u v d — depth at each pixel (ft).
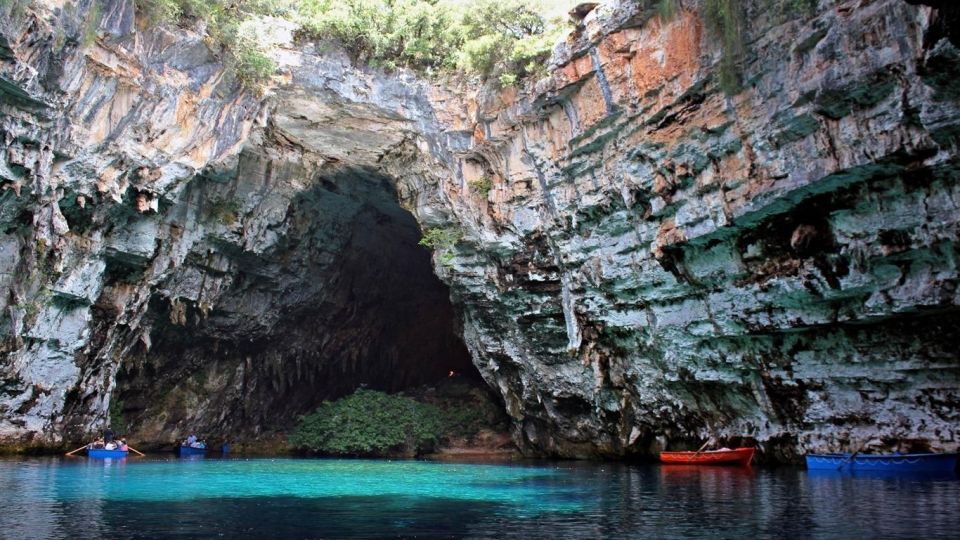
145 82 61.72
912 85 42.24
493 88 72.59
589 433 80.43
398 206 94.22
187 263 80.69
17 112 54.90
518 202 74.64
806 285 51.80
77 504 37.81
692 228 58.44
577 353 73.61
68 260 64.90
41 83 54.60
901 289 46.52
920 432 48.91
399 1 72.90
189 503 39.22
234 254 84.69
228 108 68.90
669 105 57.98
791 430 58.34
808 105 47.78
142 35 60.59
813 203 50.29
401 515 35.19
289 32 70.49
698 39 55.36
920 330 47.70
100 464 64.69
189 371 94.79
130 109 61.72
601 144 65.31
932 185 44.11
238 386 98.78
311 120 76.07
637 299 67.05
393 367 118.93
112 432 81.71
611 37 61.26
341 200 91.15
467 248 80.33
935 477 46.11
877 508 34.55
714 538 28.12
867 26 44.14
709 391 64.90
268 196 82.58
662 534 29.19
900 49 42.50
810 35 47.42
